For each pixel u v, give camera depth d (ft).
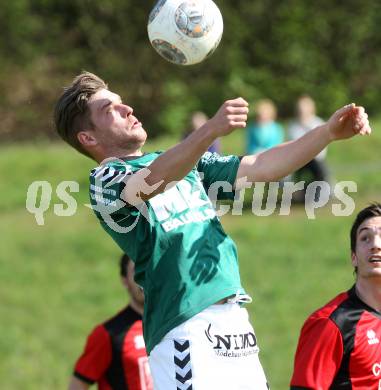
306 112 187.93
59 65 321.52
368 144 216.74
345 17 329.31
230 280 52.44
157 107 316.40
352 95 327.67
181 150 49.01
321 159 175.52
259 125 188.44
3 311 155.22
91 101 55.06
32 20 319.68
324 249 165.27
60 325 150.61
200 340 51.31
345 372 60.34
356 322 60.49
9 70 317.63
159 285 52.16
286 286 153.79
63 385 135.03
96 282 163.12
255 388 52.19
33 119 313.12
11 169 214.90
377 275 60.85
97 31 321.52
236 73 319.47
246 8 326.85
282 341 138.41
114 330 79.97
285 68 325.62
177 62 56.29
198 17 54.80
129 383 79.61
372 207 63.16
